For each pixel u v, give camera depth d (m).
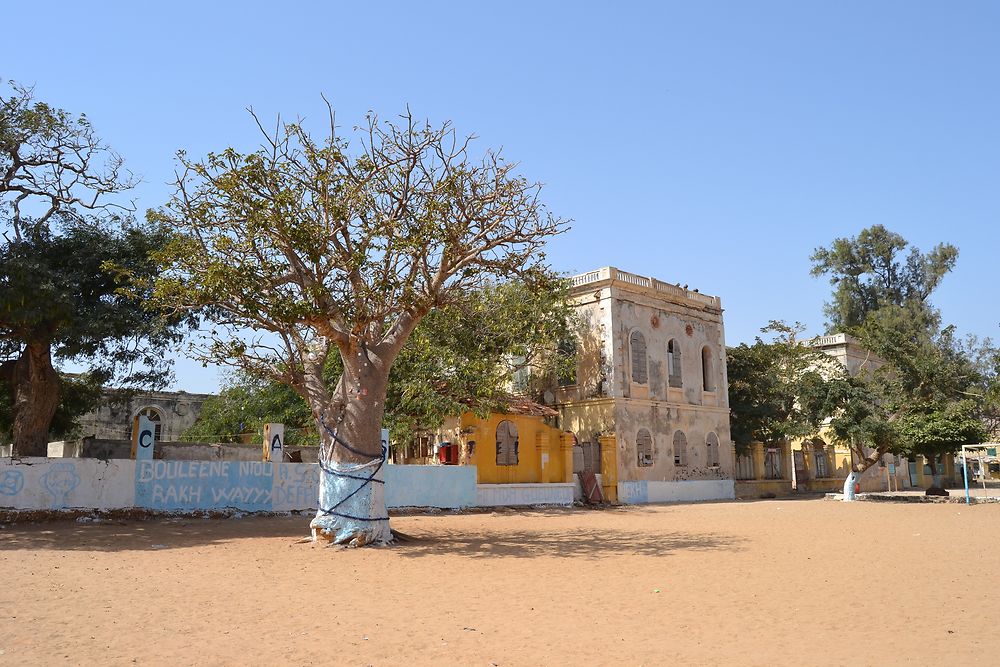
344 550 14.20
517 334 28.47
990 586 10.66
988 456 32.22
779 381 41.09
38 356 20.11
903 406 35.91
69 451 27.02
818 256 62.44
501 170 16.83
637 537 17.50
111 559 12.70
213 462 21.36
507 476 29.73
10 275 17.36
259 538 16.11
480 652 6.89
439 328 27.33
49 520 18.31
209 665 6.30
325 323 14.83
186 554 13.48
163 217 15.95
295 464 22.92
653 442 35.28
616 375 34.22
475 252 16.22
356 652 6.84
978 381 36.59
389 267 16.00
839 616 8.61
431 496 25.77
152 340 22.23
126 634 7.35
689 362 38.56
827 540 16.77
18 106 18.97
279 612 8.58
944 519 22.56
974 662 6.59
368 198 15.83
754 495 40.31
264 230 14.77
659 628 7.96
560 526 20.66
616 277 35.28
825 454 46.44
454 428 29.58
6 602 8.79
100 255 19.97
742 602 9.44
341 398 15.47
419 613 8.63
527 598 9.64
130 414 40.72
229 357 16.11
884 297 60.03
